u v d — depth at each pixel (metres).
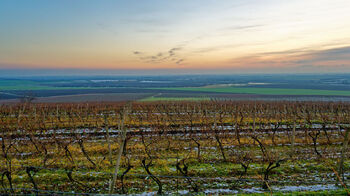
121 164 11.40
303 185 9.16
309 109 29.23
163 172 10.38
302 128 20.53
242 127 21.47
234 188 8.92
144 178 9.66
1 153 12.88
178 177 9.52
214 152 13.83
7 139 15.84
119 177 9.73
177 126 21.58
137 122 23.19
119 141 14.79
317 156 12.88
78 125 21.44
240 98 70.69
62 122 22.67
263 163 11.48
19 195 7.91
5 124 19.73
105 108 32.03
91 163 11.34
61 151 13.38
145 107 34.09
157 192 8.48
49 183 9.09
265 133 19.16
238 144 15.63
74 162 11.45
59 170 9.76
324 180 9.67
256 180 9.56
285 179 9.79
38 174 9.88
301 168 11.01
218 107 31.77
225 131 19.47
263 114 26.39
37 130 19.48
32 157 12.47
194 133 18.80
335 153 13.30
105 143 15.74
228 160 12.19
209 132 18.19
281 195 8.00
